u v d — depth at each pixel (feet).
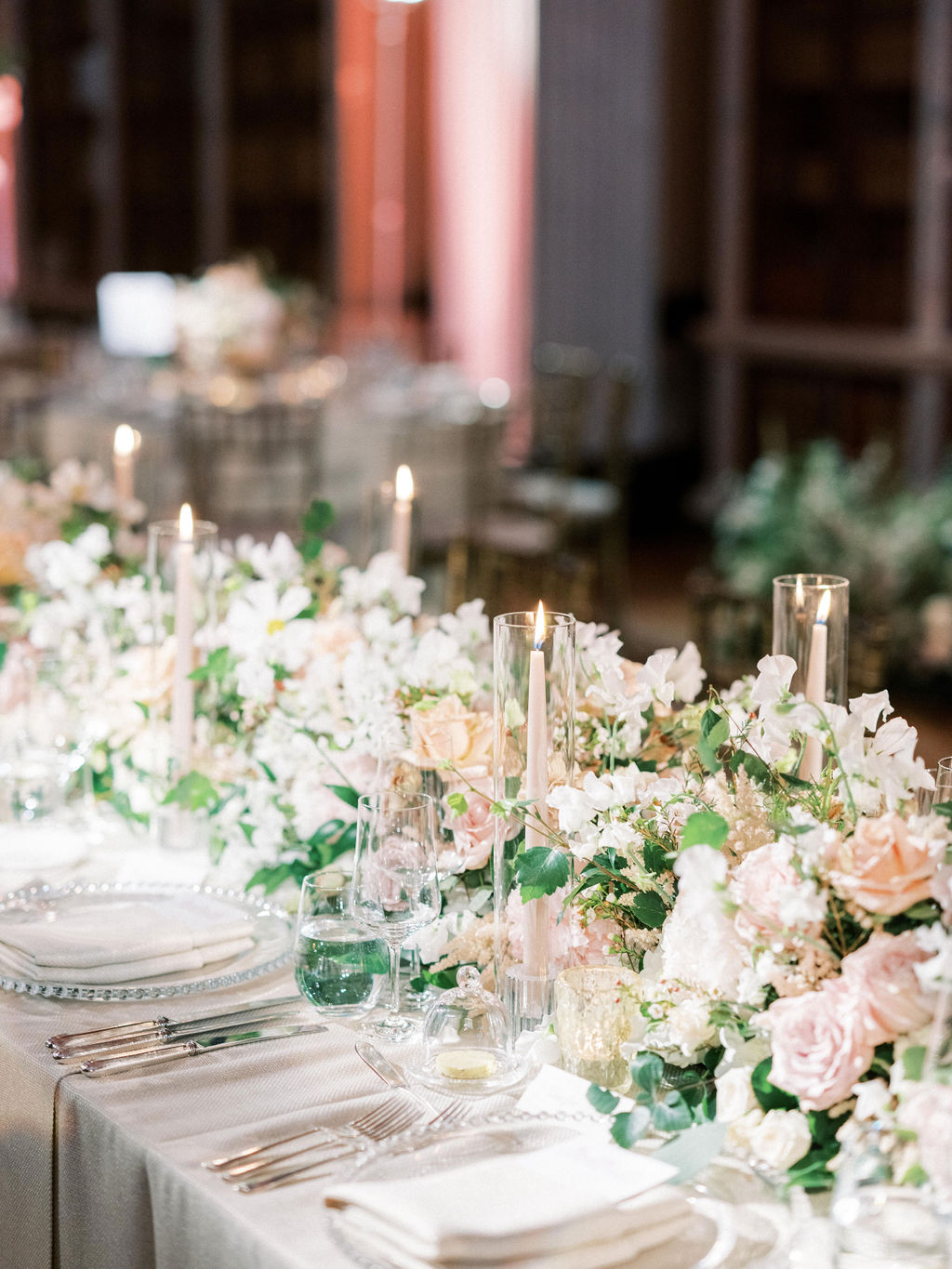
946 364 22.56
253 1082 4.51
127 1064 4.58
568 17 24.85
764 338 24.50
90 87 30.89
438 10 26.30
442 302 27.20
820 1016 3.75
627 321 26.35
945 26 21.67
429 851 4.61
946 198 22.25
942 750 15.02
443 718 5.19
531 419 21.07
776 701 4.53
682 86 25.89
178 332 20.27
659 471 27.07
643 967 4.44
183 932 5.25
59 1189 4.53
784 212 24.80
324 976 4.74
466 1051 4.43
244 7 28.68
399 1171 3.83
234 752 6.11
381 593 6.70
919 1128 3.29
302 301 21.03
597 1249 3.49
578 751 5.39
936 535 17.34
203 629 5.96
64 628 6.80
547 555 9.86
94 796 6.61
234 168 29.43
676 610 21.86
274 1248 3.64
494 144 26.11
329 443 18.66
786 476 18.61
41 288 31.73
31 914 5.55
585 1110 4.14
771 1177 3.93
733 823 4.31
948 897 3.71
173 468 18.06
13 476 10.07
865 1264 3.36
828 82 23.95
